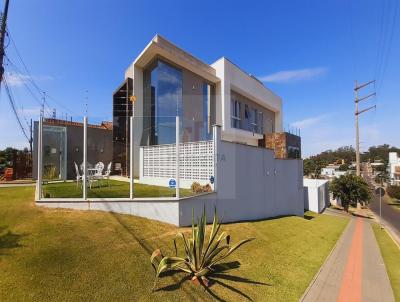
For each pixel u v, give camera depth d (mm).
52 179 10352
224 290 5301
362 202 30484
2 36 7016
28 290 3951
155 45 12977
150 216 7773
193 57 15969
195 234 5930
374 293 6613
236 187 11219
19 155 15969
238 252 7355
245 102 21172
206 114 16828
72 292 4125
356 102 33656
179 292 4824
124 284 4633
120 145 11594
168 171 9938
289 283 6301
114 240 5949
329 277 7266
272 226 11477
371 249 11570
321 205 28641
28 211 6754
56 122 10859
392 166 86125
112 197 7746
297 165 17812
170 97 14305
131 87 15227
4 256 4605
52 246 5152
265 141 22375
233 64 18516
